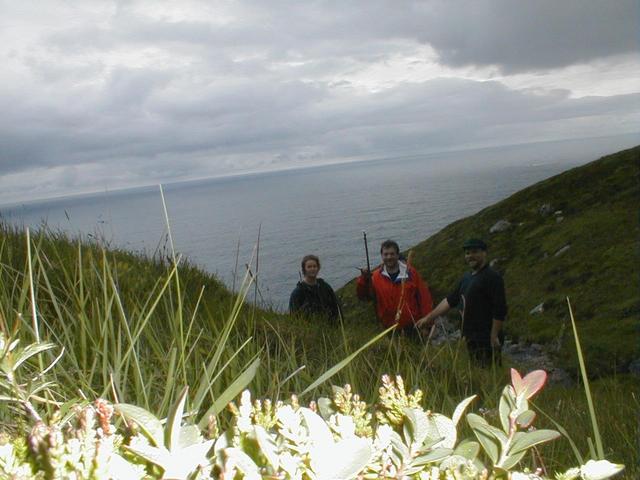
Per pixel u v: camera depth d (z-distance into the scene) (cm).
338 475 82
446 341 405
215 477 87
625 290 3506
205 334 328
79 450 79
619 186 5125
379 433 96
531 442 97
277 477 81
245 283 200
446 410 271
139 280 444
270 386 224
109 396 192
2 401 157
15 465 79
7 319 241
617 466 95
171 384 174
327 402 113
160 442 86
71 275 356
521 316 3850
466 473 96
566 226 4866
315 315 727
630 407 409
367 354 381
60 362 219
